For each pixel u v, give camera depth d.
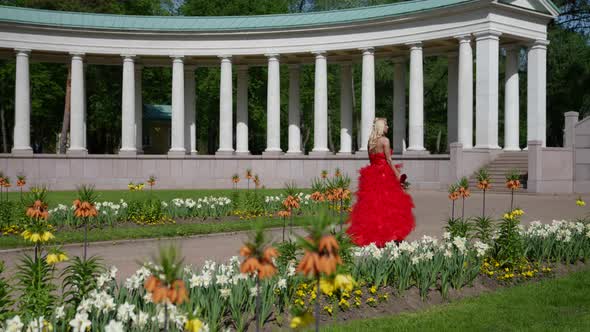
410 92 43.28
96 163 44.66
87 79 63.84
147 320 7.50
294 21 48.22
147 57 50.31
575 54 59.78
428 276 11.01
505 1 39.72
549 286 11.75
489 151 39.38
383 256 11.06
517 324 9.03
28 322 7.05
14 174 42.69
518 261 12.66
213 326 7.91
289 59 50.78
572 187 35.44
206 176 46.16
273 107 47.44
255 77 71.38
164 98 76.44
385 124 14.05
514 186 19.27
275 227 20.31
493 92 39.72
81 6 57.50
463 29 40.69
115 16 49.00
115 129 70.12
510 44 44.12
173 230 19.08
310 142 89.19
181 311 7.45
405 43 43.34
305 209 24.56
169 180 45.75
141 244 17.34
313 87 77.06
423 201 30.42
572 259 14.15
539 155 34.12
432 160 40.97
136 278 8.49
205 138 81.00
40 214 9.31
